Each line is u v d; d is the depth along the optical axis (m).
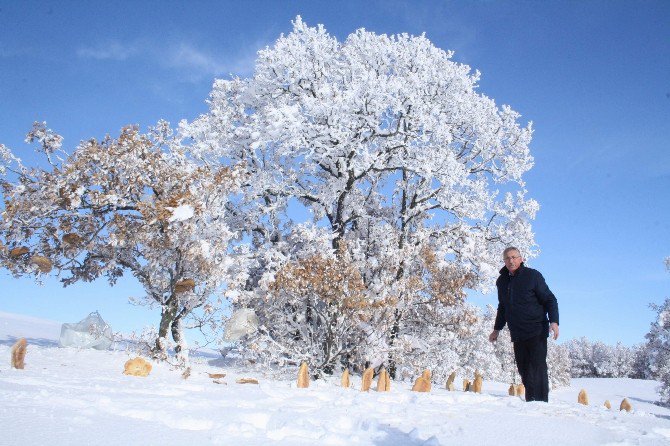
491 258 15.91
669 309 20.39
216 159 15.22
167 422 2.55
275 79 16.11
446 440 2.65
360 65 15.79
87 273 10.23
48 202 9.52
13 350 4.69
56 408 2.61
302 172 16.73
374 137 15.82
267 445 2.20
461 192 16.48
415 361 12.73
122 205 9.68
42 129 9.94
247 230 15.79
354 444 2.39
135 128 9.87
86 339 8.34
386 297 10.74
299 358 10.70
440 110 17.03
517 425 3.14
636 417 4.23
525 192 16.47
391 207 17.66
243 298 10.11
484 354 19.19
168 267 9.03
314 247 12.92
